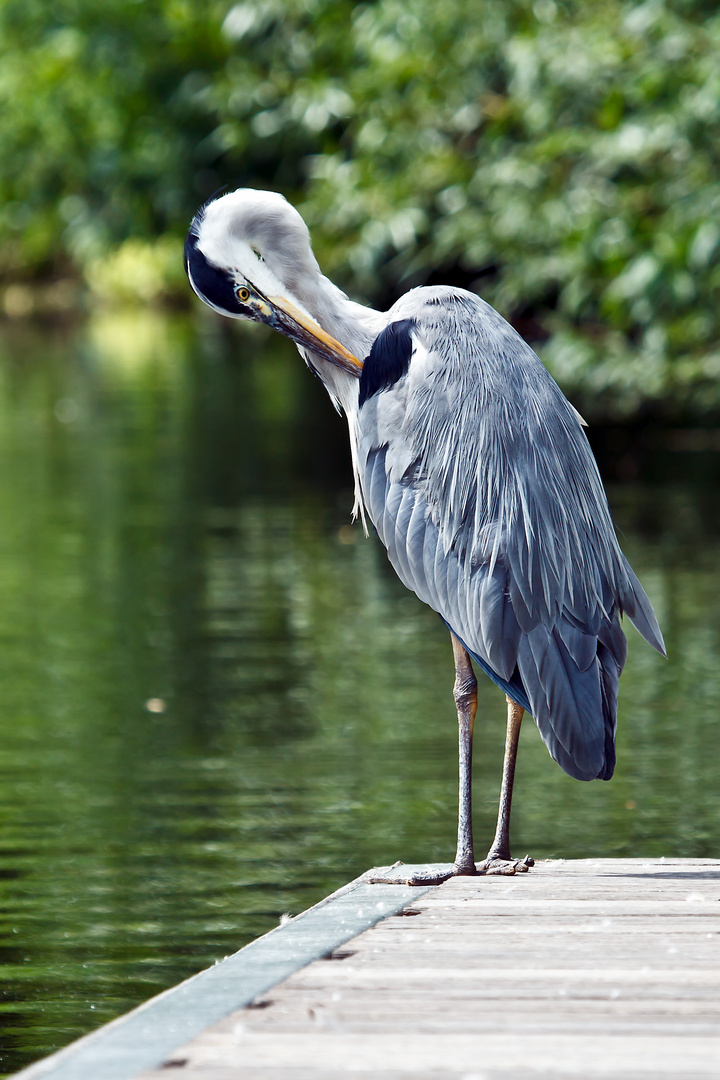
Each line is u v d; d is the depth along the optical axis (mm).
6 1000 6371
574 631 5902
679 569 15711
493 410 6082
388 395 6375
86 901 7453
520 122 20250
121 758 9906
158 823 8648
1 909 7371
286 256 6590
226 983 4758
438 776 9578
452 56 20672
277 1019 4441
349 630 13547
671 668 12188
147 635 13406
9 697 11453
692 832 8461
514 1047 4207
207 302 6730
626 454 24406
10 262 56156
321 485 21328
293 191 31344
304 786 9320
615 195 18828
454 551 6105
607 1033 4309
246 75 25562
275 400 30953
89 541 17750
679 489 20953
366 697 11398
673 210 17938
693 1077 3990
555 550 5934
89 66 41000
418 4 20797
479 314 6359
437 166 20109
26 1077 4023
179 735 10438
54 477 22266
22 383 33969
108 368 37156
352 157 24891
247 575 15859
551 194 19297
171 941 6980
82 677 12023
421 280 28688
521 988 4699
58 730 10578
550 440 6078
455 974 4852
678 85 17703
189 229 6738
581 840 8359
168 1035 4312
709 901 5738
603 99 18688
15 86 43812
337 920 5520
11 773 9602
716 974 4816
